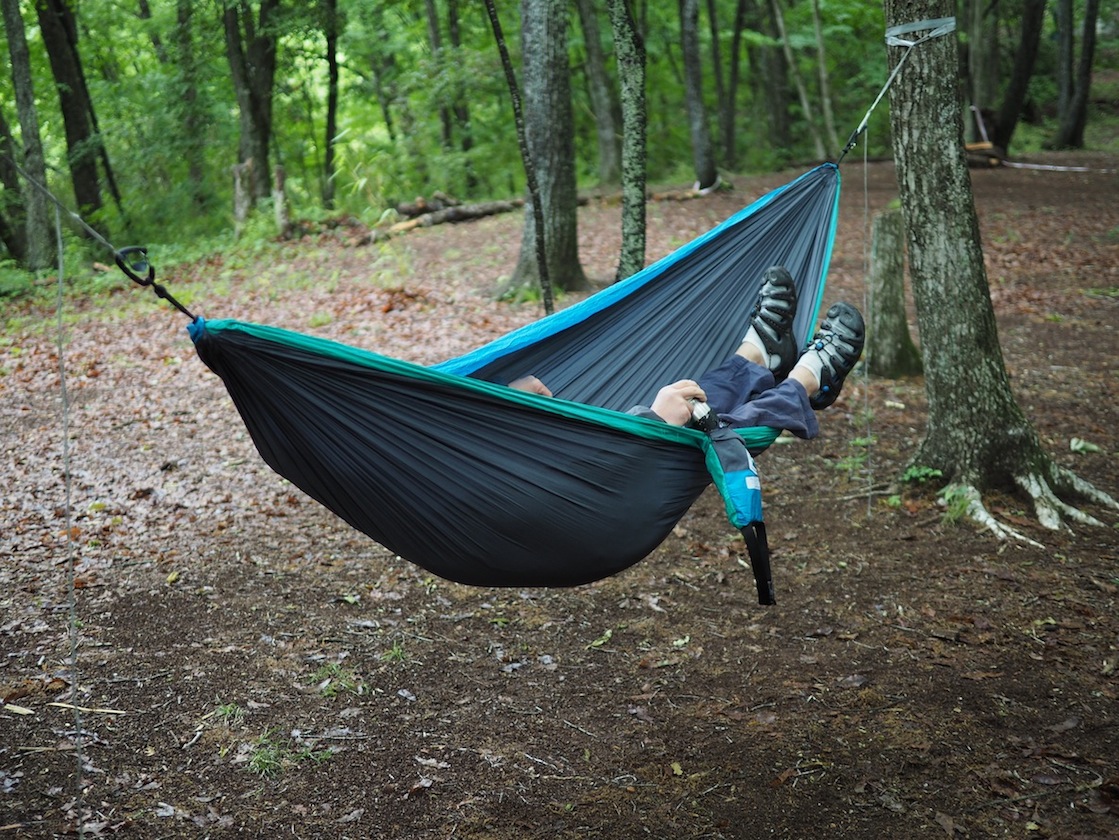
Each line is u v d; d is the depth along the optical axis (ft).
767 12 82.43
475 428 10.46
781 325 13.41
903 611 16.52
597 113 65.26
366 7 66.44
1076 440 23.35
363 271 44.19
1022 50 70.13
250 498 21.77
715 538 19.69
